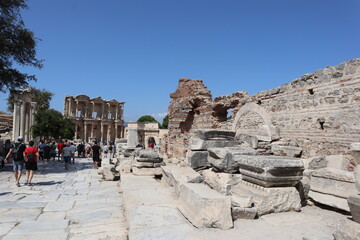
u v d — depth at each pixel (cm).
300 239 390
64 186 1028
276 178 502
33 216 628
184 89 2077
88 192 912
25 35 1600
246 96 1330
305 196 592
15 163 1016
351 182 514
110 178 1174
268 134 1011
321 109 854
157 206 544
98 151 1719
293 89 979
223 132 890
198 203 457
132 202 583
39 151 2070
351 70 760
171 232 411
